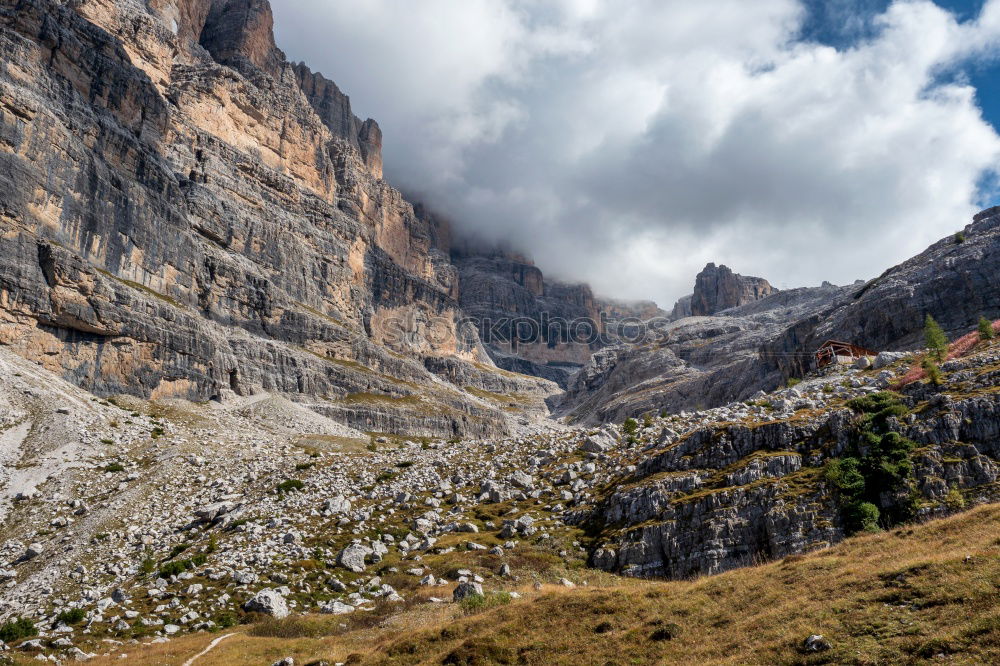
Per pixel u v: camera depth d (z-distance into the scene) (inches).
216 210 7465.6
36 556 2497.5
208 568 2234.3
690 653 1051.3
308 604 1980.8
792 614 1069.8
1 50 4960.6
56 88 5438.0
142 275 5866.1
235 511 2819.9
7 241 4389.8
